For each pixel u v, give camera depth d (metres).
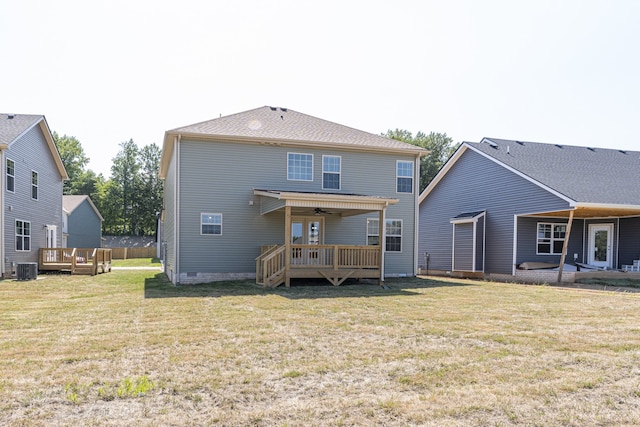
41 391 4.11
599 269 17.23
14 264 16.59
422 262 22.84
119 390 4.08
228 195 14.90
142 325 7.18
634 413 3.63
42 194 20.00
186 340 6.10
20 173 17.38
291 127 16.75
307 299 10.35
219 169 14.83
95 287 13.17
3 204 15.65
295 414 3.60
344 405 3.79
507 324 7.27
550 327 7.03
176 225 14.34
